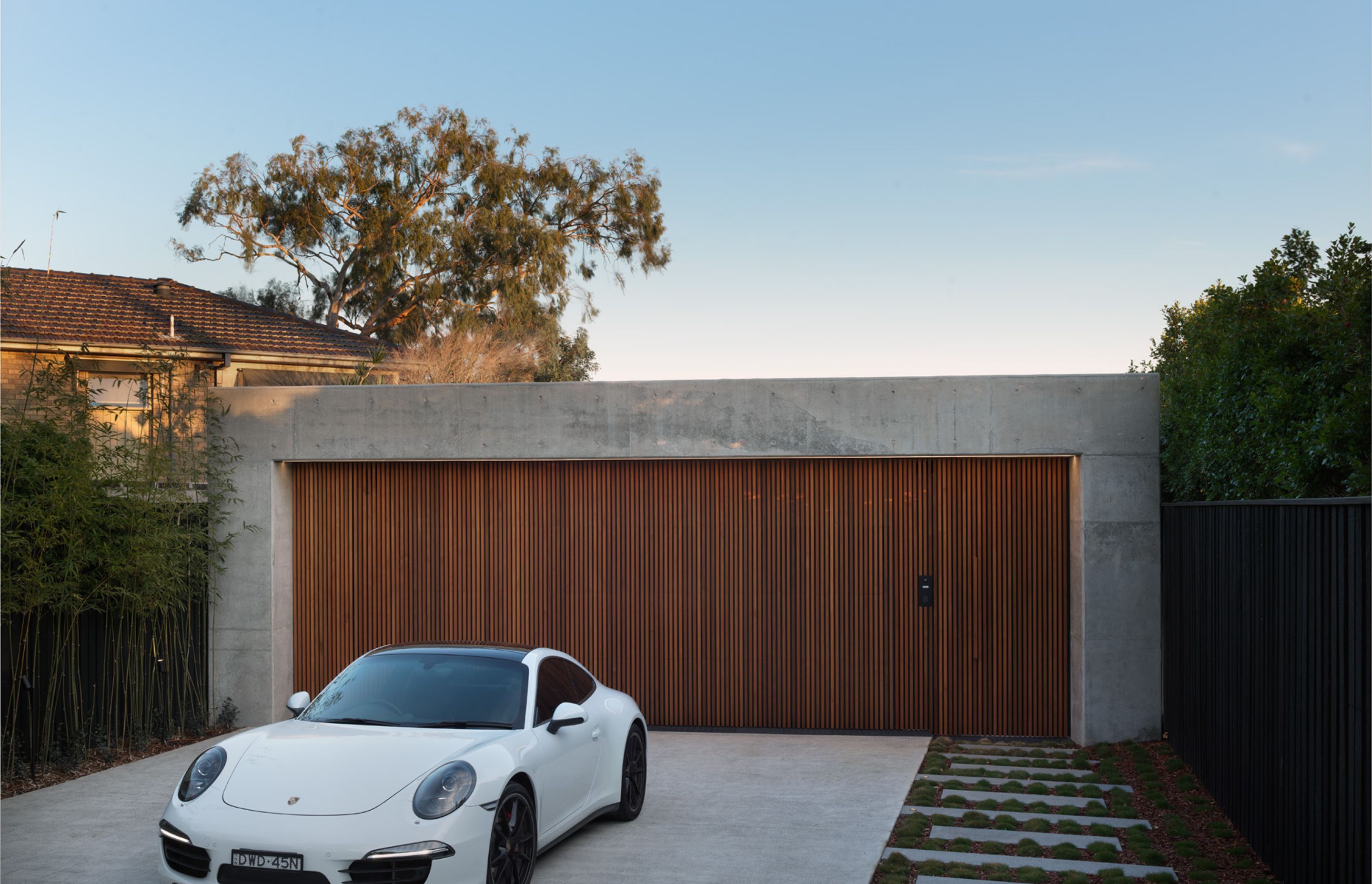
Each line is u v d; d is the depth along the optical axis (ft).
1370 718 13.46
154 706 31.68
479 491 34.63
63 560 27.35
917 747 30.68
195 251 88.07
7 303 50.96
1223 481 27.81
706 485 33.68
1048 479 32.35
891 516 32.89
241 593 34.12
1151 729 30.53
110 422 48.42
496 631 34.47
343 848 15.06
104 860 19.88
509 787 17.16
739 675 33.40
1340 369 22.18
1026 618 32.32
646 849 20.34
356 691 20.11
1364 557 13.78
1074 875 18.48
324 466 35.29
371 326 89.76
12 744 26.81
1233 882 18.06
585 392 33.17
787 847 20.48
